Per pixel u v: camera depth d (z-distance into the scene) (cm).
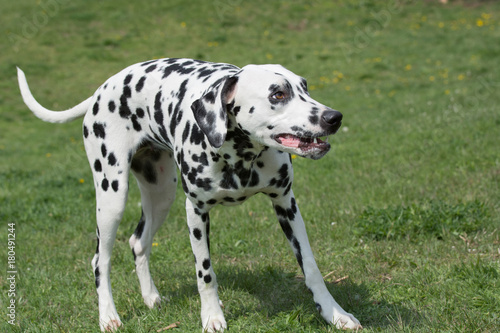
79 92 1997
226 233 748
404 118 1321
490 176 826
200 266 503
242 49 2278
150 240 593
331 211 771
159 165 584
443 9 2573
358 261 624
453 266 563
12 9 2720
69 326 550
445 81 1744
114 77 564
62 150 1515
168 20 2603
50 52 2352
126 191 555
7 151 1519
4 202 1000
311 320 504
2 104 1952
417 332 453
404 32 2336
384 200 797
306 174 971
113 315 545
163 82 533
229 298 570
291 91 437
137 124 554
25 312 595
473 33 2236
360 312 514
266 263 646
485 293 509
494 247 617
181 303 569
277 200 504
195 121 480
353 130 1267
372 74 1917
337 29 2450
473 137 1041
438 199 763
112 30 2530
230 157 467
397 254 630
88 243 782
